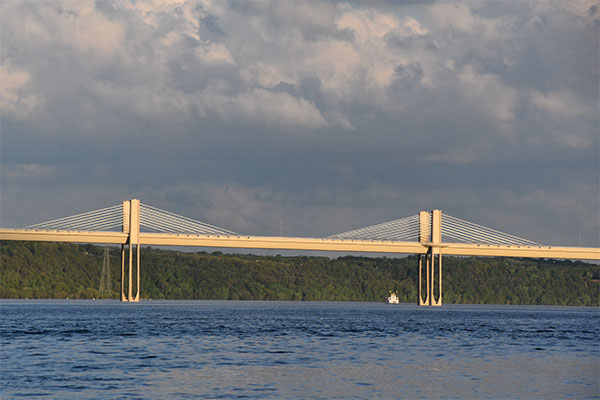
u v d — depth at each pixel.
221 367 90.56
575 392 75.81
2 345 115.44
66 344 117.62
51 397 70.44
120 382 78.50
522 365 96.06
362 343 124.75
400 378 83.62
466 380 82.69
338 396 72.62
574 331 165.50
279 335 139.50
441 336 143.75
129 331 145.62
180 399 69.94
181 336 134.62
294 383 79.25
